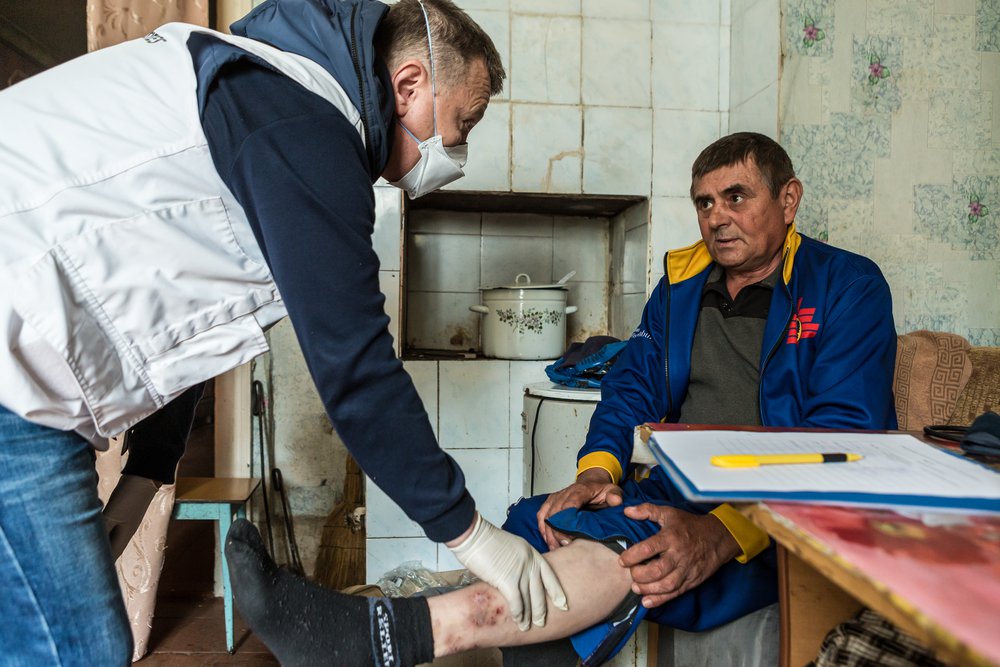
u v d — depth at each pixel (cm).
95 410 71
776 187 116
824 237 181
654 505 91
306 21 78
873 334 107
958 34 181
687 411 127
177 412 111
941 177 183
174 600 199
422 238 234
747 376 121
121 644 76
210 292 75
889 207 182
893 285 183
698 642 102
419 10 83
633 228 219
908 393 134
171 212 70
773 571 97
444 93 85
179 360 76
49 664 70
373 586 159
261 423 210
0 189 64
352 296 66
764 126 186
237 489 180
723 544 90
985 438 68
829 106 180
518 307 200
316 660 73
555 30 202
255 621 72
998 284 185
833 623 74
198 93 69
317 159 66
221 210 72
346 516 206
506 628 79
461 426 203
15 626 69
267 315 80
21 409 65
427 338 236
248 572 72
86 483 75
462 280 236
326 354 65
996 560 38
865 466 59
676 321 131
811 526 44
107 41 173
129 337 72
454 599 79
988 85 182
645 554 84
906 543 41
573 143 204
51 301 64
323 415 214
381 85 78
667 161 207
